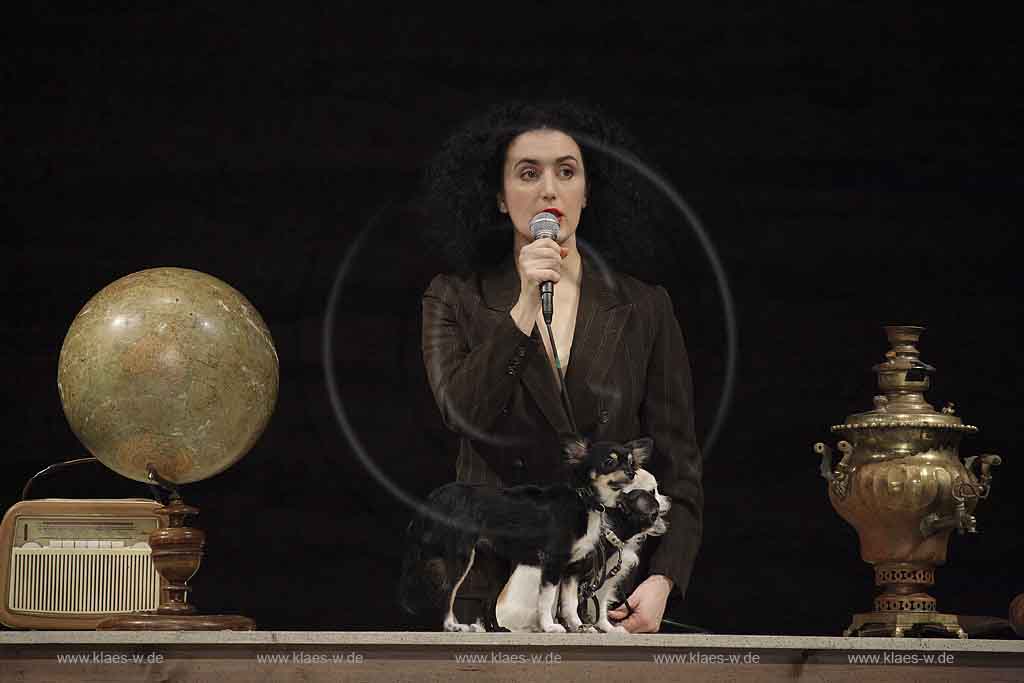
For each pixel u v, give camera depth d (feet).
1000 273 55.52
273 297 54.80
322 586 53.01
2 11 54.80
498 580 26.89
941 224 55.77
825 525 54.24
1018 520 53.62
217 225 55.06
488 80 56.08
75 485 52.65
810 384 54.90
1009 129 55.93
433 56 56.13
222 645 25.67
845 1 56.39
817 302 55.36
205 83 55.52
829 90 56.39
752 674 26.21
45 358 53.42
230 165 55.31
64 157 54.75
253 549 53.01
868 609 53.72
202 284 30.17
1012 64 55.98
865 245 55.67
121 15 55.36
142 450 29.48
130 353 28.89
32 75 54.90
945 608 52.95
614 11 56.49
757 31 56.49
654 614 29.76
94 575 31.73
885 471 32.76
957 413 54.39
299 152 55.47
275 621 52.75
